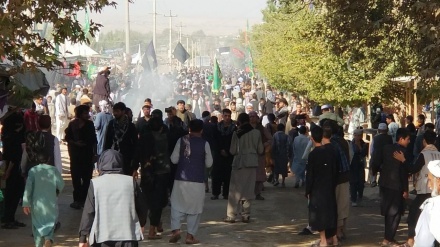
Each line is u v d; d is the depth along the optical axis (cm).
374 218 1675
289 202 1919
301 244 1371
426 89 1296
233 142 1594
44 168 1171
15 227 1480
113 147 1595
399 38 1427
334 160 1323
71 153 1717
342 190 1377
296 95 4338
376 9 1426
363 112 3334
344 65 2884
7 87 1327
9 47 1206
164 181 1382
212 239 1408
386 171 1322
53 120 3600
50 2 1188
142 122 1889
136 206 879
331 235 1333
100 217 859
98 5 1233
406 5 1338
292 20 3347
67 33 1205
